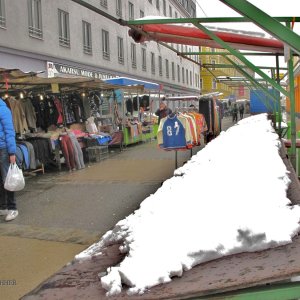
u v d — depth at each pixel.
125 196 7.09
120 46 26.73
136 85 14.72
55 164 10.34
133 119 16.78
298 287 1.19
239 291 1.18
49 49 17.84
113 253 1.51
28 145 8.84
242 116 38.69
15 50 15.48
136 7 28.81
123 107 15.55
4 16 14.82
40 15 17.22
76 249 4.52
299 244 1.38
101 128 13.98
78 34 20.62
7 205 5.86
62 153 10.26
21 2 15.82
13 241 4.84
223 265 1.29
